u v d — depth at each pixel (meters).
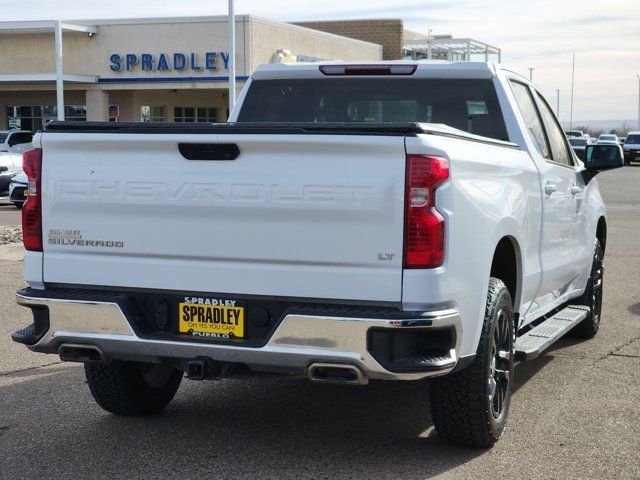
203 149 4.49
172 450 5.05
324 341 4.29
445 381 4.79
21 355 7.34
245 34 35.84
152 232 4.62
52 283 4.84
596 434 5.35
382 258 4.27
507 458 4.92
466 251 4.50
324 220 4.32
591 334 8.06
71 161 4.75
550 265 6.43
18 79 37.06
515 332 5.70
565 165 6.89
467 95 6.24
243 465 4.80
